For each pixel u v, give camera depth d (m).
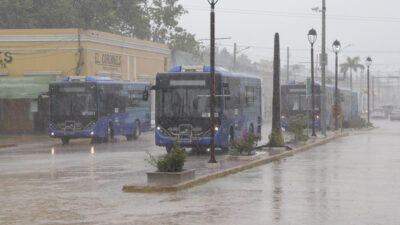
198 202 14.41
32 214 13.03
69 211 13.34
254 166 23.19
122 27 79.94
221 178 19.22
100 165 23.97
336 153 29.91
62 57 51.44
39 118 51.88
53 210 13.49
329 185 17.45
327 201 14.52
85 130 38.16
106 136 39.66
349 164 23.94
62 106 38.47
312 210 13.27
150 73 62.88
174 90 29.20
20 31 51.81
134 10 78.06
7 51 51.97
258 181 18.42
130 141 41.50
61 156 28.78
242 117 32.97
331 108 55.72
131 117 43.47
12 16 65.31
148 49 62.34
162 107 29.28
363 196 15.33
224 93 29.44
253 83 35.94
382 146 35.25
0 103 52.28
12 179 19.48
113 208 13.65
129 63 58.44
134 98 44.16
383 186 17.22
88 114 38.28
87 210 13.44
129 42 58.28
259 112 37.50
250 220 12.14
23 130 52.19
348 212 13.02
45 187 17.44
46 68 51.72
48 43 51.59
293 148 31.61
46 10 68.00
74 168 22.86
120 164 24.36
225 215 12.69
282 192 16.03
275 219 12.23
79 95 38.38
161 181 17.41
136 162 25.27
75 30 51.19
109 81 40.59
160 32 81.75
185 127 28.95
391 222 11.92
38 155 29.61
